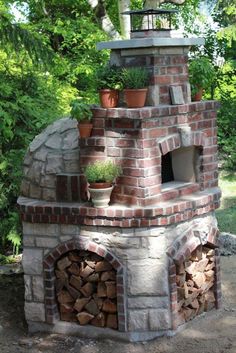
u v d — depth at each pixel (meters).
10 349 4.10
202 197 4.18
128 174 3.95
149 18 4.02
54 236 4.17
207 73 4.33
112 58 4.13
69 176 4.13
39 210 4.14
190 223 4.21
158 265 3.99
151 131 3.89
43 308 4.28
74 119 4.38
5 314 4.65
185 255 4.08
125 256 3.99
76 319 4.24
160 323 4.05
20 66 6.56
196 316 4.41
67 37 10.41
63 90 7.91
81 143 4.08
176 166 4.40
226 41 12.08
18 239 6.25
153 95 3.96
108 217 3.95
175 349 3.97
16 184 6.16
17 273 5.61
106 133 3.99
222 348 3.96
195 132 4.18
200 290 4.40
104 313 4.15
